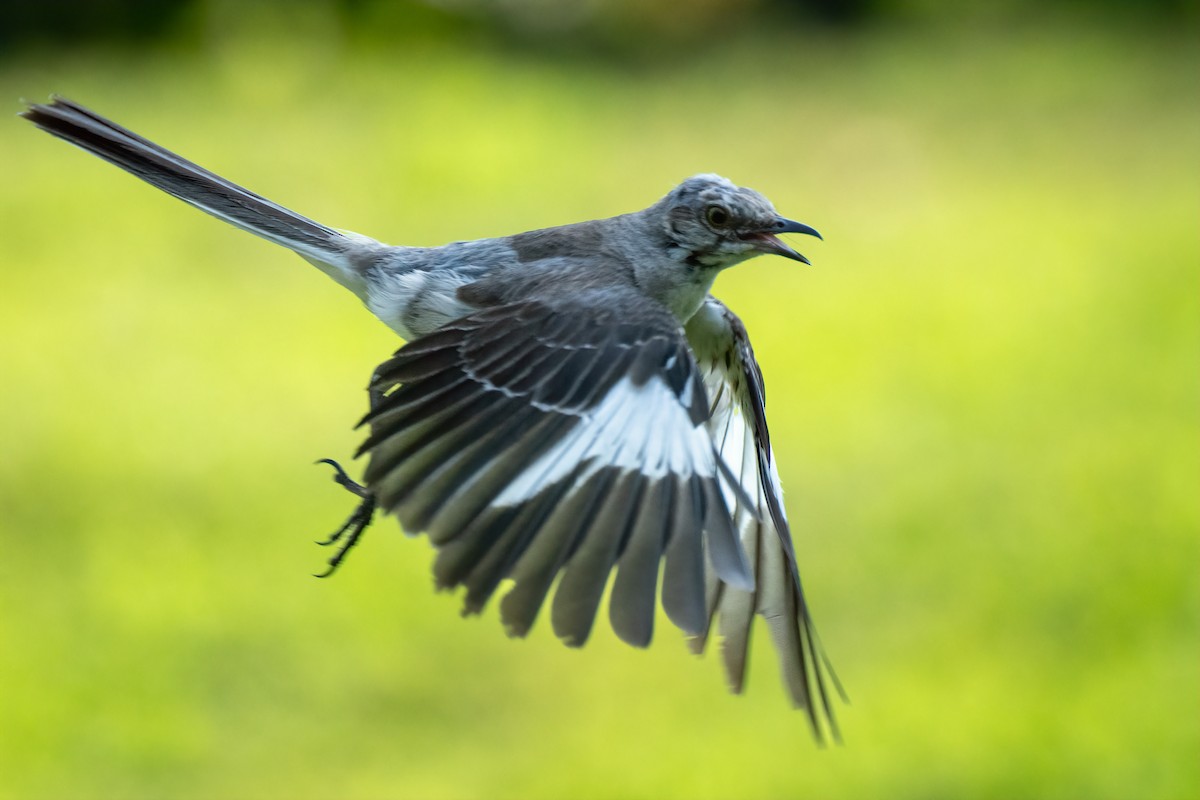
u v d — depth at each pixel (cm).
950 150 2738
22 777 1099
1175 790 1073
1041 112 2959
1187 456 1509
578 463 572
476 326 597
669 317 622
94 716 1150
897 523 1418
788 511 1443
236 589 1294
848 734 1137
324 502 1431
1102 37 3394
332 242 699
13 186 2328
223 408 1628
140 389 1667
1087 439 1559
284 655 1216
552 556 552
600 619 1250
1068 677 1191
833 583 1330
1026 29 3462
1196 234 2220
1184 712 1141
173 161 701
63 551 1349
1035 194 2486
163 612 1259
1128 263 2108
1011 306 1941
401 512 553
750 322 1900
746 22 3559
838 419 1619
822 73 3256
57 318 1858
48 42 3212
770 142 2792
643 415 589
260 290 1969
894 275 2088
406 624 1257
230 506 1422
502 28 3412
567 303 616
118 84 2966
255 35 3030
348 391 1672
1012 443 1557
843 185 2572
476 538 550
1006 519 1417
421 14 3328
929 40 3462
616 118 2934
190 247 2109
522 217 2297
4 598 1269
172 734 1142
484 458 565
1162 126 2841
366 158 2511
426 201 2348
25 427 1571
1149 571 1321
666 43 3466
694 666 1212
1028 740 1122
